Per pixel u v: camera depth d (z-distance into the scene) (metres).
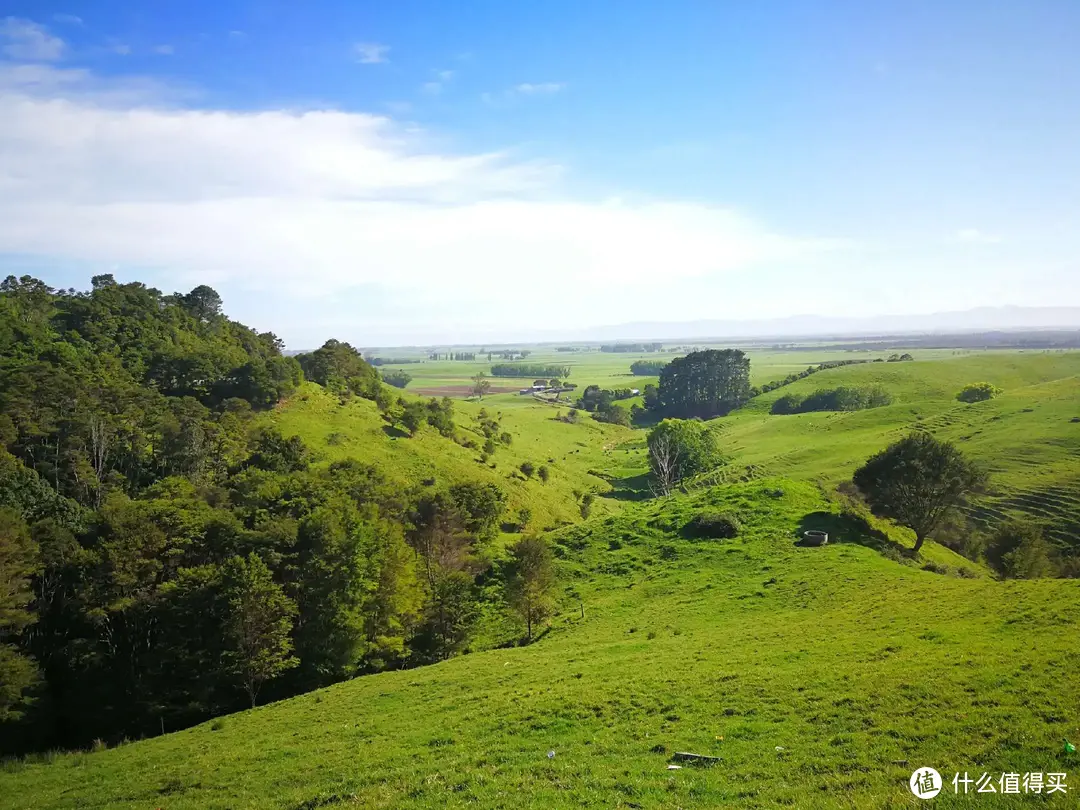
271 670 47.38
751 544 63.38
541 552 57.16
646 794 19.30
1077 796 15.53
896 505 64.81
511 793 20.56
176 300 162.12
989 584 41.38
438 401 172.25
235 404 108.75
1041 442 107.25
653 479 150.12
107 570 52.12
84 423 81.62
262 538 57.25
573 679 34.62
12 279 129.00
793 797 17.77
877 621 36.75
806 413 197.75
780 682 27.81
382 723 32.62
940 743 19.72
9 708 44.41
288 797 23.56
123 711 48.84
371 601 54.50
